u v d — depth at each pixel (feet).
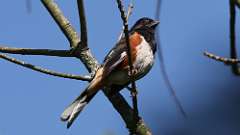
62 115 29.07
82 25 28.02
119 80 31.81
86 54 29.32
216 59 22.12
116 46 33.45
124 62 32.12
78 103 29.60
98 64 30.04
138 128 25.73
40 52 28.09
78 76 28.96
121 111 27.14
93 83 29.40
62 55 28.73
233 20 21.81
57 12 29.55
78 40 29.04
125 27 24.03
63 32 29.50
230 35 22.11
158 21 21.99
